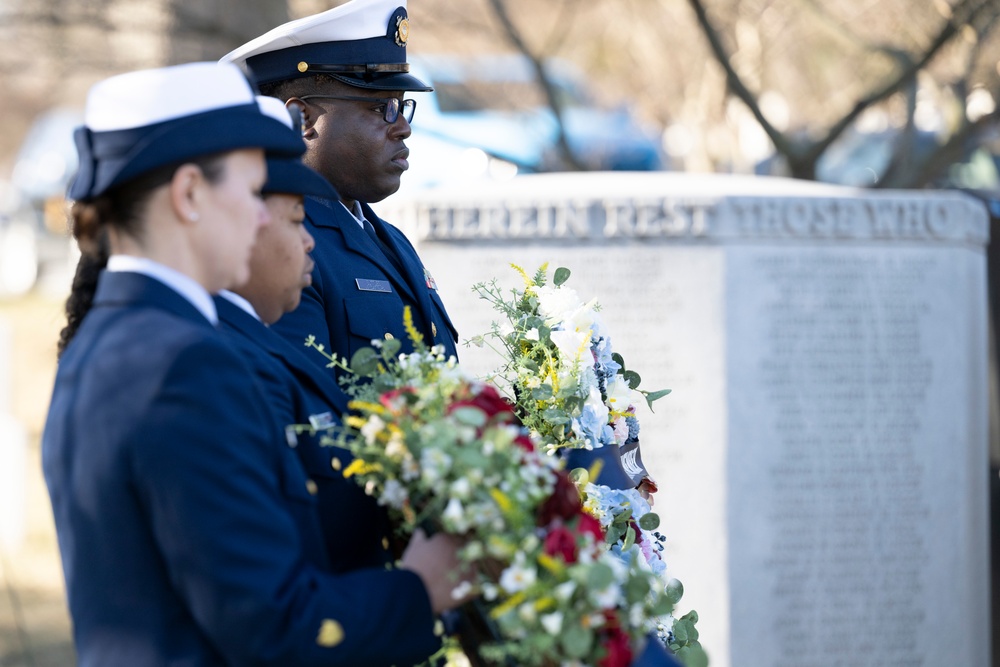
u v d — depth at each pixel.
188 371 1.81
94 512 1.82
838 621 5.43
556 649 1.90
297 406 2.20
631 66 14.04
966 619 5.57
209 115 1.91
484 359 5.33
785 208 5.40
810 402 5.44
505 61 13.02
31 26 9.85
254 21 9.98
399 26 3.08
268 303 2.23
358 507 2.24
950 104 10.81
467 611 2.12
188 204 1.91
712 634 5.33
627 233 5.38
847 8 10.53
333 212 2.95
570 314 2.93
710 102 11.37
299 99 3.00
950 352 5.58
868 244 5.50
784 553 5.40
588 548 1.95
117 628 1.83
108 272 1.95
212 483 1.78
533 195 5.38
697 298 5.37
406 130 3.08
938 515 5.54
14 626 6.53
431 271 5.39
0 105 25.80
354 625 1.86
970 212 5.61
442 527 2.00
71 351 1.93
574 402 2.75
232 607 1.76
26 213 20.47
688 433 5.37
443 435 1.93
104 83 1.94
